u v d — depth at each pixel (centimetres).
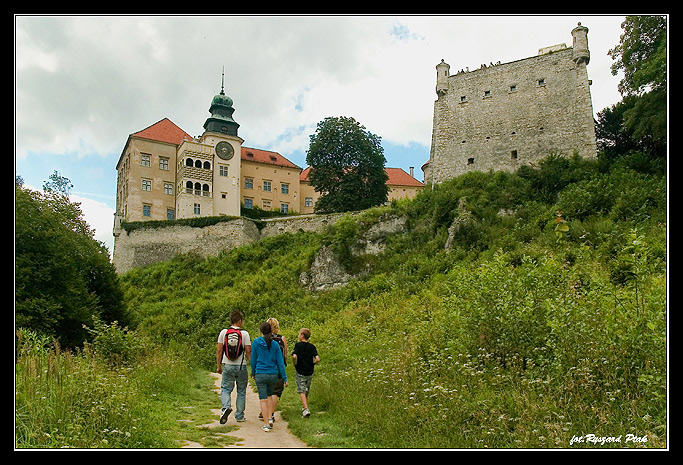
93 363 970
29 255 1958
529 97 3628
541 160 3406
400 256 3067
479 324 1018
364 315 2298
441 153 3844
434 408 770
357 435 782
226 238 4494
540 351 897
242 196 6150
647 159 2934
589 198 2652
